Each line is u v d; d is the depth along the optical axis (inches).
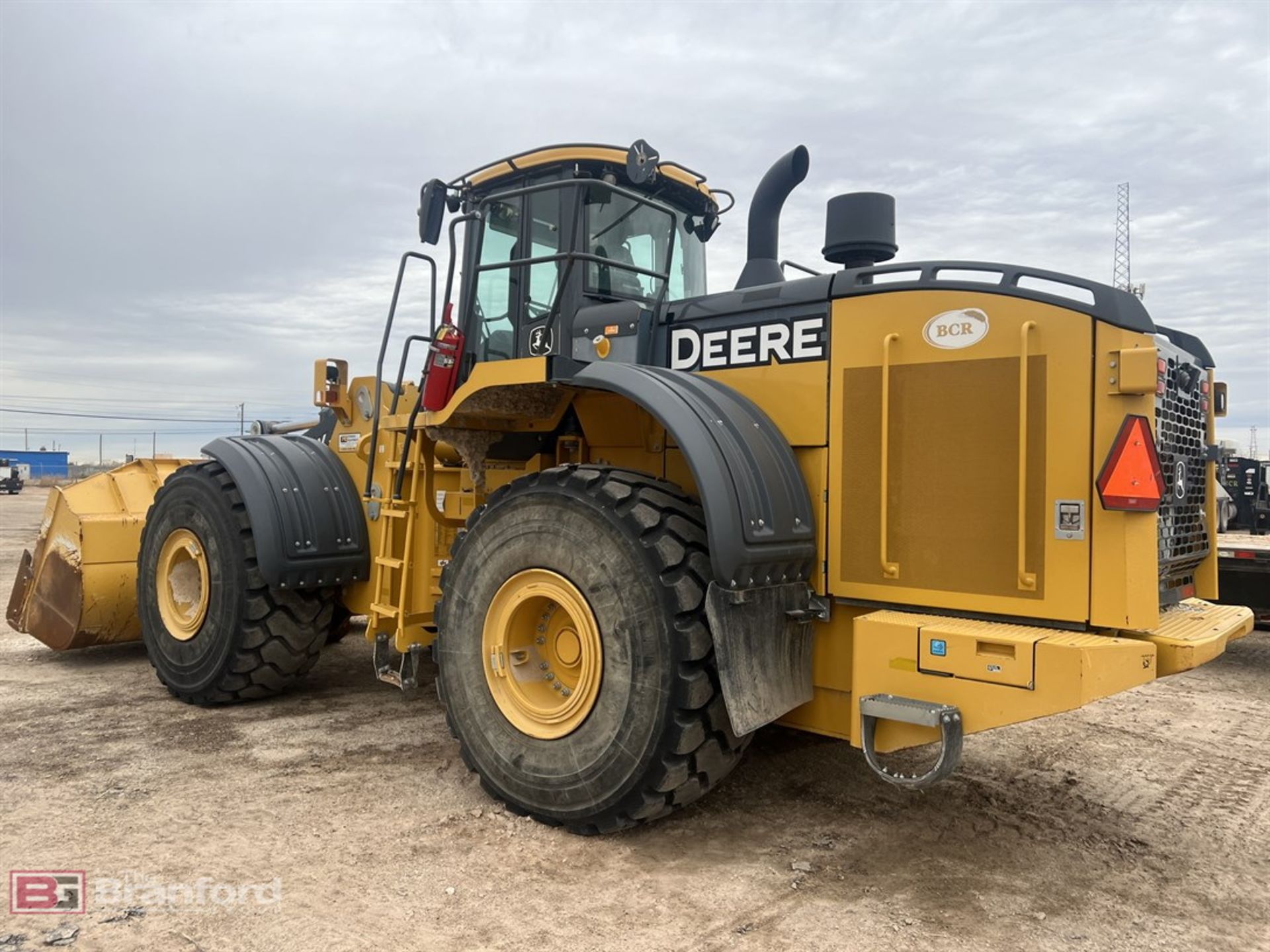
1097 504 110.3
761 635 122.0
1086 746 179.9
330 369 210.4
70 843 123.2
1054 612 113.0
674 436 121.0
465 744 141.2
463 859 119.5
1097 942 102.4
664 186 179.2
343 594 206.4
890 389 126.1
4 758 159.5
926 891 114.0
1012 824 136.7
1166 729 194.2
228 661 189.2
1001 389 117.6
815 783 151.3
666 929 102.5
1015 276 118.7
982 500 118.6
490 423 169.8
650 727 119.0
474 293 179.5
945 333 122.0
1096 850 128.4
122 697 205.0
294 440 208.8
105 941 97.8
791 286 137.3
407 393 196.4
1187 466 139.2
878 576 126.3
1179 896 114.6
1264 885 118.3
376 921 102.9
